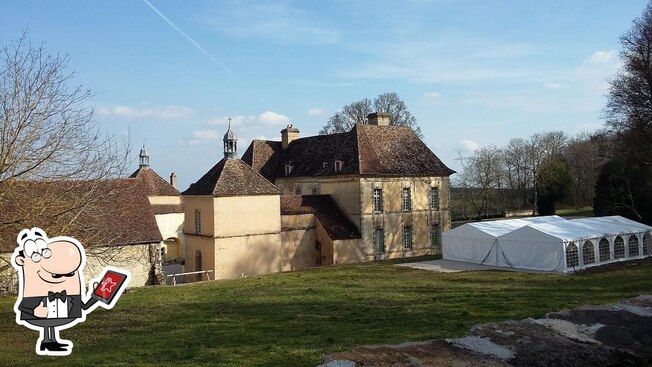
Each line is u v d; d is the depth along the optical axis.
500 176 75.81
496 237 33.50
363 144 45.91
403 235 46.25
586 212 72.62
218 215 37.72
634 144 44.38
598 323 14.12
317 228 43.16
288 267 41.53
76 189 18.58
